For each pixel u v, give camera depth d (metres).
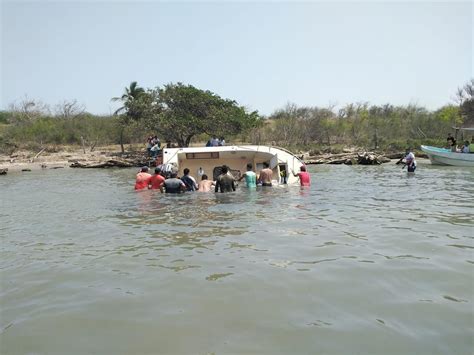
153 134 37.41
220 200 11.71
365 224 8.29
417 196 12.41
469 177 18.78
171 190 13.47
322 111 46.41
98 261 6.12
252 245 6.75
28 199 13.47
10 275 5.61
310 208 10.27
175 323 4.03
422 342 3.60
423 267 5.57
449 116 43.66
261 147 15.98
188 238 7.30
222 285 4.98
